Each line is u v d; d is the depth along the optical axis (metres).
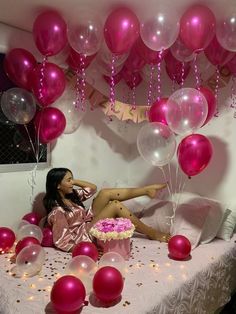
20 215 2.61
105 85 3.11
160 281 1.85
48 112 2.30
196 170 2.15
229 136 2.80
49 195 2.51
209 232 2.47
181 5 2.05
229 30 1.93
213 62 2.31
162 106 2.34
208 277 2.08
